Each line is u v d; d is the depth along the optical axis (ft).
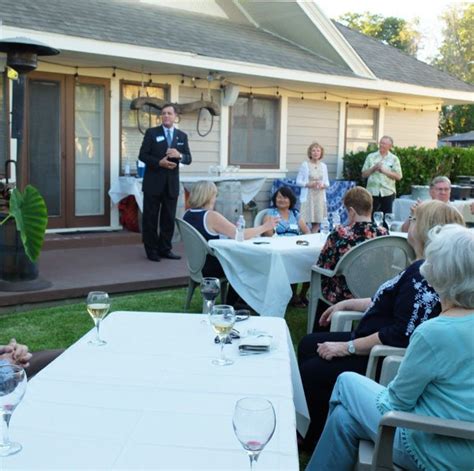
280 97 30.55
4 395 4.72
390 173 26.68
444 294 5.99
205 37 27.94
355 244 12.85
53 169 23.70
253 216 30.01
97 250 22.77
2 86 21.80
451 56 111.24
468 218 24.61
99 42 22.00
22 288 15.96
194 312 15.94
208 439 4.86
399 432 6.08
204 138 28.17
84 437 4.87
